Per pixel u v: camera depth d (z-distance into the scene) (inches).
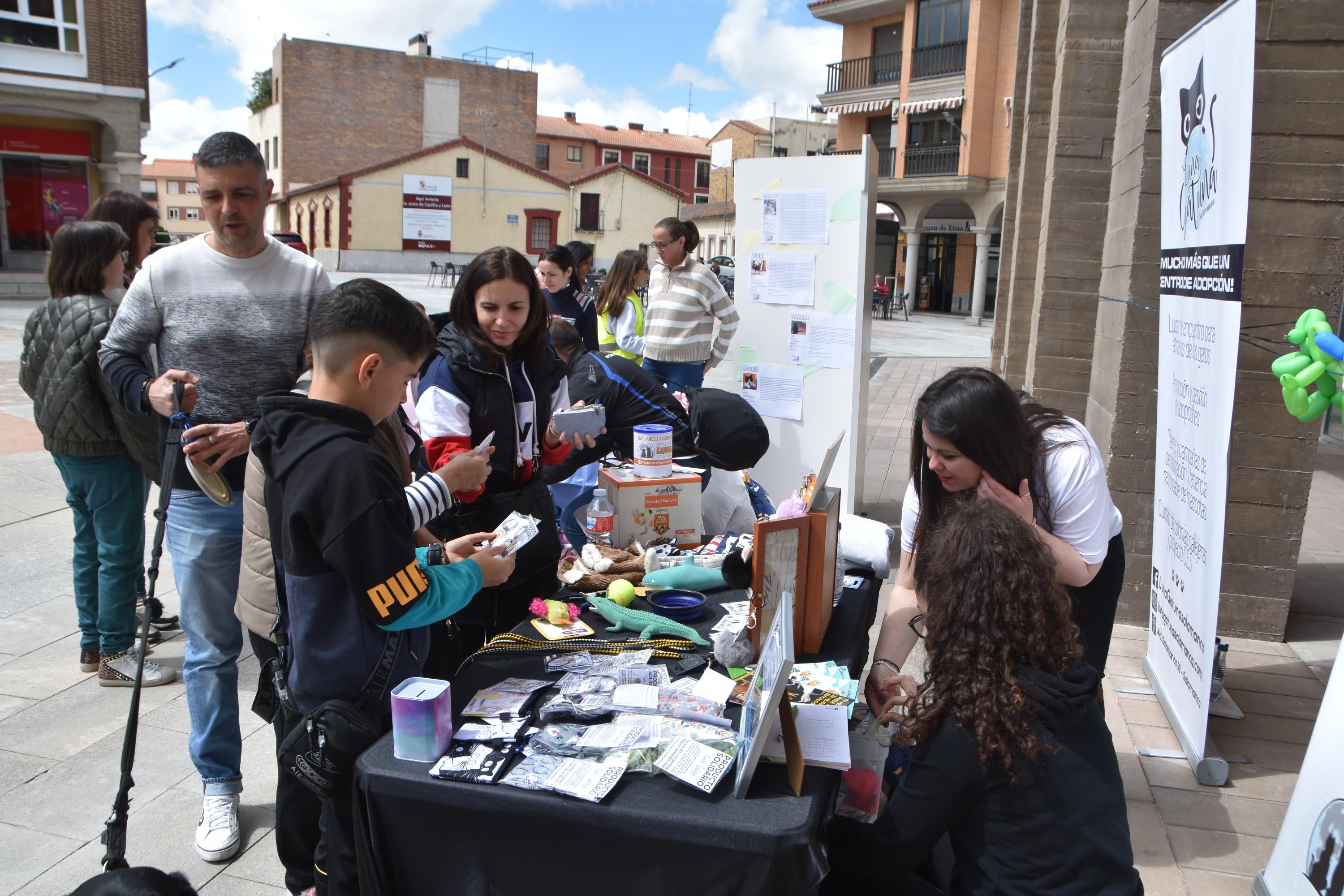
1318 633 160.4
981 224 1067.9
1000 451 79.0
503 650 82.0
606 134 2336.4
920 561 83.0
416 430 121.7
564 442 110.3
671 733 65.9
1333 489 267.6
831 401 205.5
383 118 1845.5
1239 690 139.6
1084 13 215.2
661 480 111.0
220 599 101.0
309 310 103.6
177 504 99.2
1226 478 104.2
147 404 98.8
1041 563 63.8
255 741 125.7
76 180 797.2
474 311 99.3
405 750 64.0
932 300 1278.3
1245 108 95.3
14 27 719.1
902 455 303.4
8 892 94.5
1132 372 157.3
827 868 57.4
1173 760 120.0
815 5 1213.1
